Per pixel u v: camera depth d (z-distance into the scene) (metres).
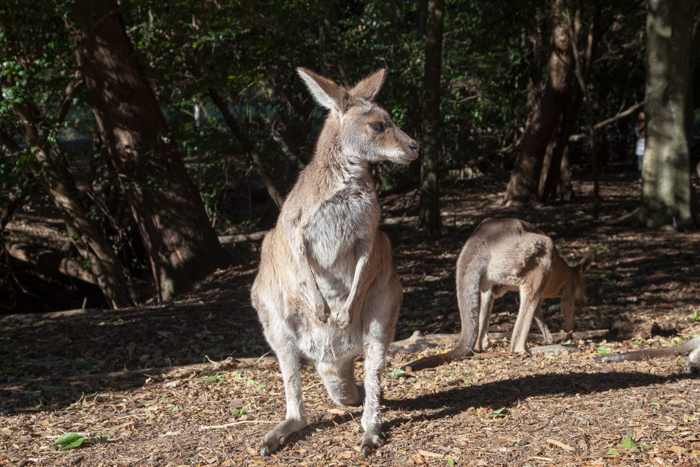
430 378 5.04
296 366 3.79
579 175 24.44
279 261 3.69
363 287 3.54
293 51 13.36
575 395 4.30
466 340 5.54
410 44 15.61
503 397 4.36
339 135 3.53
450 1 17.69
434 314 7.99
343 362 3.88
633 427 3.53
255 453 3.48
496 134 22.03
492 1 14.93
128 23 14.94
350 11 19.16
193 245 11.38
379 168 17.42
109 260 11.56
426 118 13.67
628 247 11.30
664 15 12.27
